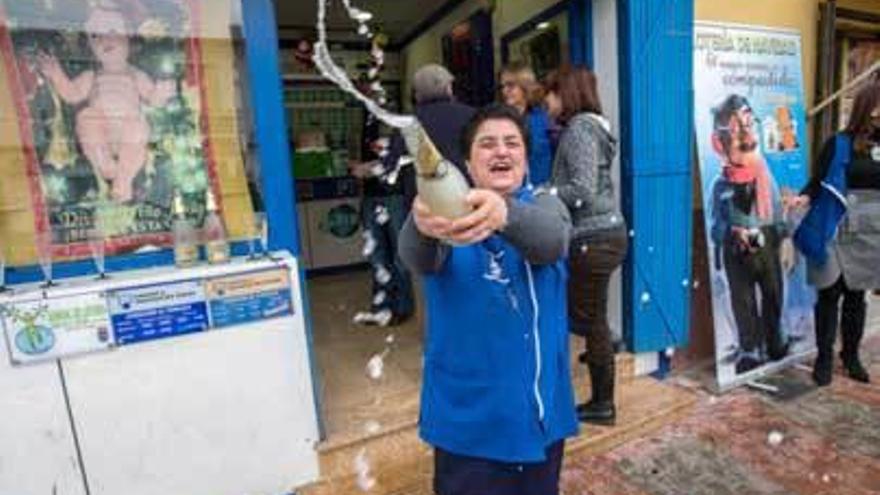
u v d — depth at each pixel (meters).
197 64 1.87
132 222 1.83
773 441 2.46
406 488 2.15
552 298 1.21
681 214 2.87
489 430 1.18
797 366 3.18
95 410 1.67
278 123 1.97
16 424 1.60
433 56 4.68
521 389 1.17
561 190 2.23
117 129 1.79
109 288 1.65
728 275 2.90
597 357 2.42
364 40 5.08
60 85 1.72
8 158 1.68
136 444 1.73
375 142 3.87
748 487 2.17
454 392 1.21
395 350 3.14
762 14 3.15
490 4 3.75
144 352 1.71
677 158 2.80
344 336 3.43
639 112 2.68
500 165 1.15
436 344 1.22
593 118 2.27
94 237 1.79
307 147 4.96
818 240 2.84
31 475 1.63
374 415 2.36
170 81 1.84
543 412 1.20
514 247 1.04
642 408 2.65
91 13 1.73
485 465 1.20
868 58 4.13
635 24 2.62
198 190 1.91
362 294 4.48
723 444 2.45
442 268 1.13
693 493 2.16
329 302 4.28
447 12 4.34
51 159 1.73
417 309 3.56
